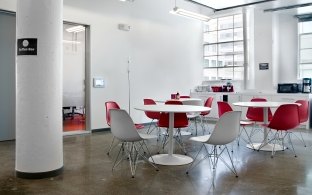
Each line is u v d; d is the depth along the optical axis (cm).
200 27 1021
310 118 762
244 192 299
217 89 938
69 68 786
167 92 892
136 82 795
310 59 855
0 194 293
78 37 769
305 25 859
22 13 338
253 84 911
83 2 664
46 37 342
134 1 784
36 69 337
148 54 828
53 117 351
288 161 425
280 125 445
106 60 718
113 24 732
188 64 971
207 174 361
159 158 428
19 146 344
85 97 695
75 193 297
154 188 312
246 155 463
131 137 351
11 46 580
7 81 576
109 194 295
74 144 548
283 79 888
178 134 620
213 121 903
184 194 294
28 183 326
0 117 568
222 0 830
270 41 857
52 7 346
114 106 504
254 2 819
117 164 407
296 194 294
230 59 995
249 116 577
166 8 881
